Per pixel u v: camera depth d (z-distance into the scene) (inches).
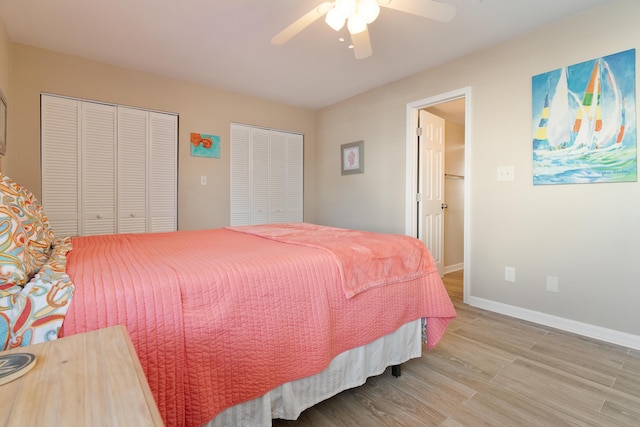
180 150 132.9
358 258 56.6
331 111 165.3
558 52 87.5
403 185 130.6
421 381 63.0
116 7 82.2
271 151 160.4
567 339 82.0
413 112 126.9
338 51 105.7
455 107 144.3
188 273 39.0
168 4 80.9
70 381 18.9
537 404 55.6
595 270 82.7
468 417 52.3
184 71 123.2
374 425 50.6
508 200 98.7
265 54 108.0
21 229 35.3
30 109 103.1
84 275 36.3
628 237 77.6
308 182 175.0
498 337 83.3
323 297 49.1
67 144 109.8
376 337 58.1
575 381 62.7
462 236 176.2
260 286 42.9
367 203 146.4
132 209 122.5
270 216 160.7
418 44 100.3
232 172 147.6
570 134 85.7
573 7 81.1
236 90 144.4
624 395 58.1
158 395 33.9
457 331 87.2
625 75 76.8
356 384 56.0
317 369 47.3
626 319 78.2
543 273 92.1
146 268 40.4
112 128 117.7
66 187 110.0
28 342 27.8
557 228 89.0
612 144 79.0
